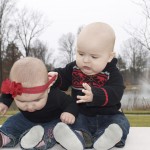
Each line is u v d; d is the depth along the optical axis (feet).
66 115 5.38
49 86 5.23
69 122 5.38
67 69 6.21
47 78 5.10
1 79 30.48
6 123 5.81
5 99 5.63
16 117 5.88
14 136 5.66
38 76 4.91
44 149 5.49
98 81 5.82
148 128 7.45
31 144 5.29
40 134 5.33
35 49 30.83
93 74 5.77
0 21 32.09
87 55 5.48
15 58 31.40
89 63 5.48
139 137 6.49
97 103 5.20
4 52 31.53
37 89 4.89
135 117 13.66
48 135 5.59
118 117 5.84
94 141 5.45
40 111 5.49
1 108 5.57
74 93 6.05
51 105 5.47
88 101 5.10
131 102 23.18
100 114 5.96
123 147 5.68
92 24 5.65
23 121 5.82
